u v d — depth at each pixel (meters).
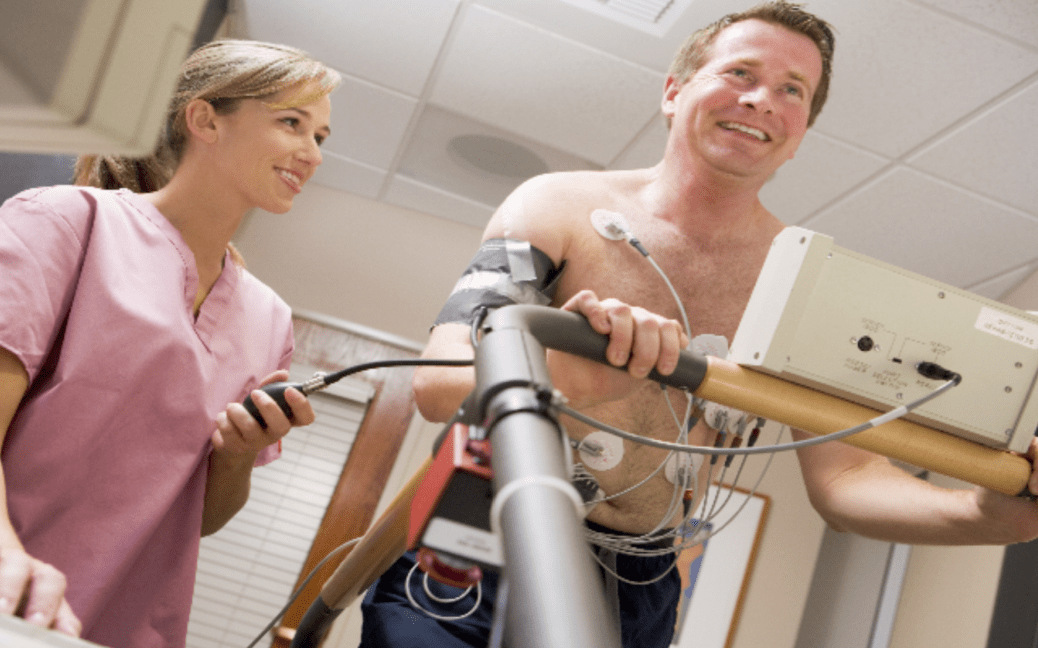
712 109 1.13
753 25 1.20
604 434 1.07
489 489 0.43
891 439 0.80
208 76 1.17
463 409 0.48
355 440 3.69
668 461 1.10
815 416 0.78
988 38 2.36
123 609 1.06
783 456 3.86
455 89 3.12
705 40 1.24
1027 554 2.90
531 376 0.44
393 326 3.86
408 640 0.97
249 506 3.55
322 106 1.25
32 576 0.62
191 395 1.07
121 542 1.00
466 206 3.93
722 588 3.66
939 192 3.07
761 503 3.78
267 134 1.17
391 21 2.83
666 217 1.19
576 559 0.32
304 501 3.60
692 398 1.10
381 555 0.90
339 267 3.89
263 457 1.35
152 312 1.06
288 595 3.48
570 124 3.17
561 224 1.10
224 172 1.17
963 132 2.74
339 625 3.37
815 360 0.77
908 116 2.73
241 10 2.91
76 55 0.39
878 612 3.62
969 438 0.82
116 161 1.23
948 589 3.28
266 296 1.32
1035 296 3.39
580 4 2.60
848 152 2.98
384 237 3.97
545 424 0.41
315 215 3.94
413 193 3.91
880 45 2.47
